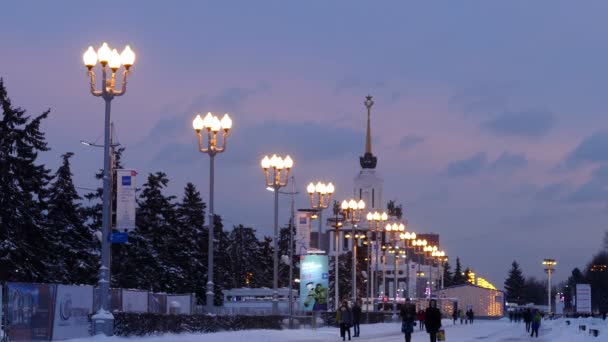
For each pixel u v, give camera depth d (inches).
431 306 1610.5
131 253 2906.0
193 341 1611.7
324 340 1931.6
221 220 4097.0
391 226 4163.4
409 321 1638.8
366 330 2694.4
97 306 1589.6
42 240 2242.9
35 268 2225.6
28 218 2191.2
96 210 2721.5
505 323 4702.3
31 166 2220.7
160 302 1988.2
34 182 2231.8
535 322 2546.8
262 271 5506.9
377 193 6663.4
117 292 1701.5
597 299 7372.1
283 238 5556.1
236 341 1686.8
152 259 2933.1
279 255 5502.0
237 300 3863.2
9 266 2149.4
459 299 6860.2
